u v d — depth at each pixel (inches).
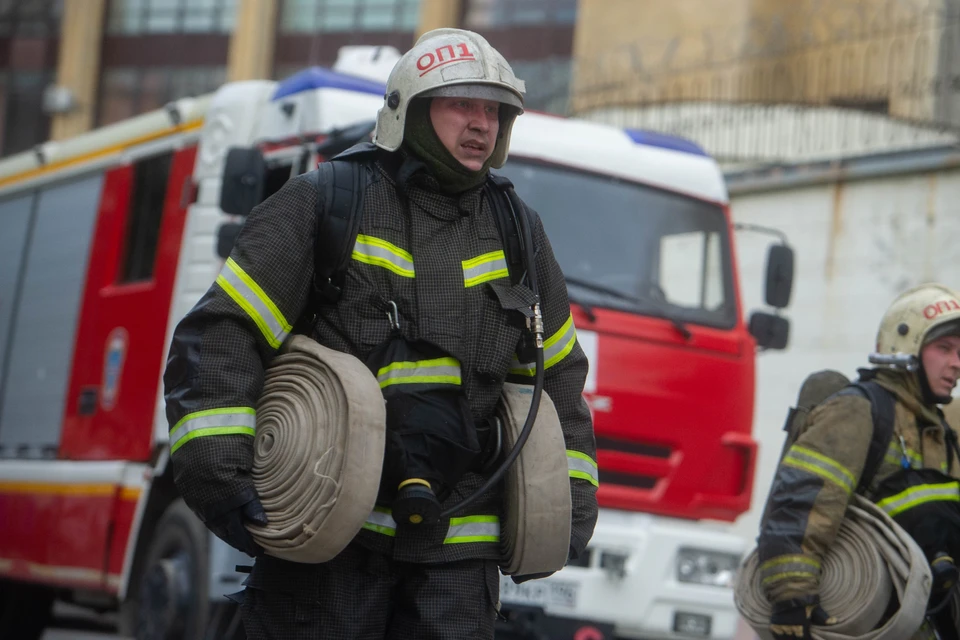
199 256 413.7
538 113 397.7
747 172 679.1
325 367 157.6
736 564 360.2
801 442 212.4
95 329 463.8
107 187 479.5
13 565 482.0
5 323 528.7
